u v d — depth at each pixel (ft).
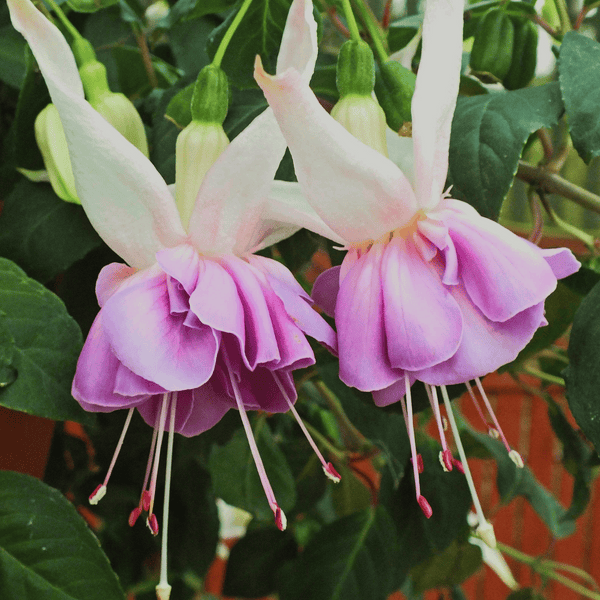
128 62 1.30
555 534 1.97
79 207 1.01
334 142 0.70
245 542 1.73
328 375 1.25
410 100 0.81
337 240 0.76
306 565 1.43
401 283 0.72
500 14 1.08
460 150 0.85
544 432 3.69
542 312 0.72
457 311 0.71
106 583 0.88
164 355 0.70
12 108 1.22
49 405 0.83
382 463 1.80
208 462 1.50
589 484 1.34
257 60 0.66
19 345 0.83
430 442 1.40
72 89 0.72
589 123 0.84
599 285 0.90
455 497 1.33
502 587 4.08
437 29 0.72
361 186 0.72
